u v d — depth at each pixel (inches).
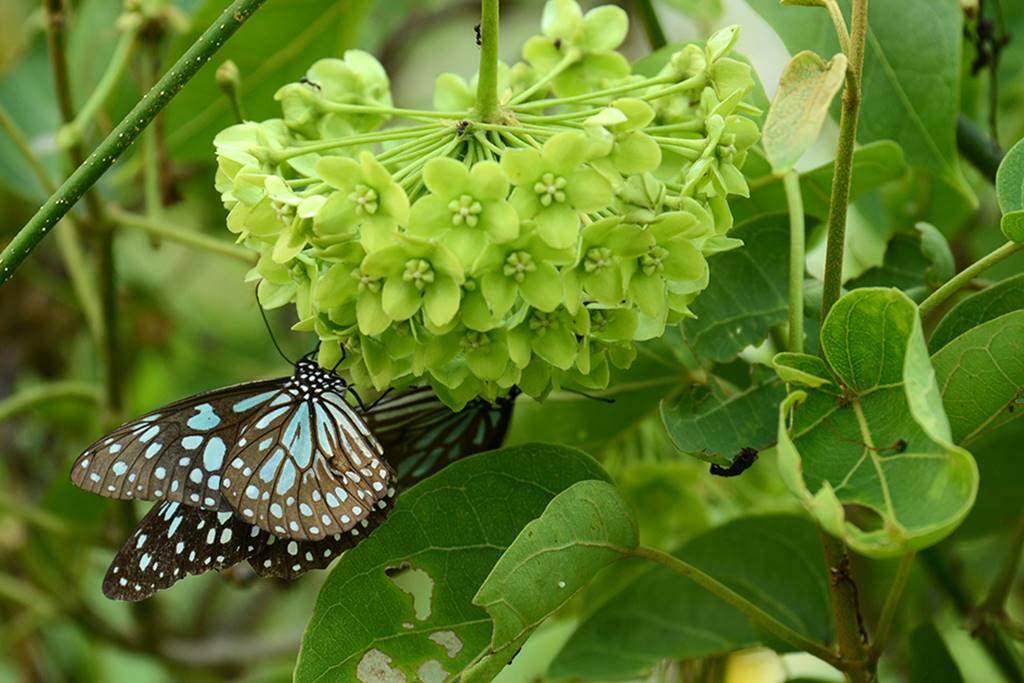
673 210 22.3
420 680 22.4
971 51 26.6
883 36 25.1
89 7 29.2
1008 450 26.0
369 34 35.4
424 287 22.0
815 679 25.5
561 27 24.0
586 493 22.3
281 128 23.4
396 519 22.8
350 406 23.5
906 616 28.4
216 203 34.4
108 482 23.0
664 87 23.2
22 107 29.5
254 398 23.3
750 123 22.7
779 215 24.2
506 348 22.4
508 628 21.8
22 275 33.4
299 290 22.6
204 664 30.9
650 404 25.4
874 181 25.4
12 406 28.3
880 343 21.8
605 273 22.2
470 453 24.8
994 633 25.9
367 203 22.0
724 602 25.6
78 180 22.6
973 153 26.1
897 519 21.0
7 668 34.4
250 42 27.3
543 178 21.9
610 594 25.9
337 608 22.5
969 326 22.8
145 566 23.2
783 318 24.0
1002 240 28.1
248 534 23.3
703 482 27.7
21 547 30.0
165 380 36.0
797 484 20.8
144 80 28.3
